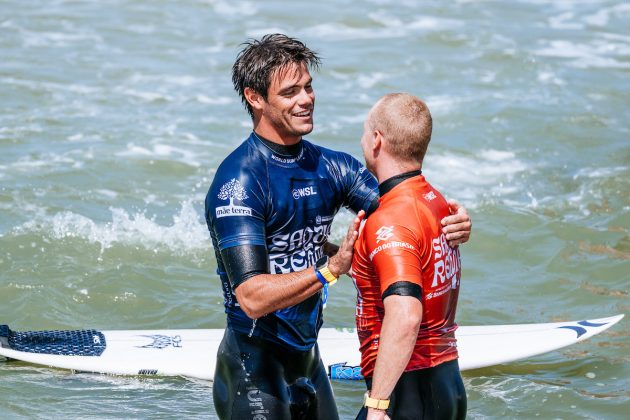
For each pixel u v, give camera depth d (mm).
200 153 37406
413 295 12414
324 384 15375
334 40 55406
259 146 14156
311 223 14484
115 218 30641
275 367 14562
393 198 13273
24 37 52250
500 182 35531
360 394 20812
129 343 22656
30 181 33219
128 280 26609
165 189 33688
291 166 14258
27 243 28375
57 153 36312
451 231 13398
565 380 21250
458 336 23078
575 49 55281
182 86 46219
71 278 26516
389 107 13305
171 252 28828
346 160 15062
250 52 13914
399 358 12305
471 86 47750
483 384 21109
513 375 21641
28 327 23953
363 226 13250
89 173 34406
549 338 22781
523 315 24938
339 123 41375
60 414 19172
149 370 21594
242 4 61812
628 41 57219
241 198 13750
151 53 51156
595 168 37031
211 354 22250
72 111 41531
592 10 64250
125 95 44281
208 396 20578
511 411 19625
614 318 23688
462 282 27188
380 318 13438
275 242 14242
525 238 30219
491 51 53812
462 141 39812
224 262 13820
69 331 23094
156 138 38719
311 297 14680
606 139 40531
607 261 28344
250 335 14477
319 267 13070
